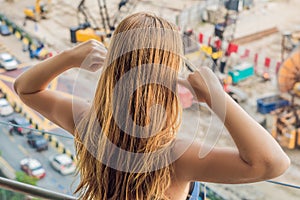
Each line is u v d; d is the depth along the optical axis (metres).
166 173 0.76
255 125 0.72
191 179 0.77
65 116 0.87
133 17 0.75
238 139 0.71
